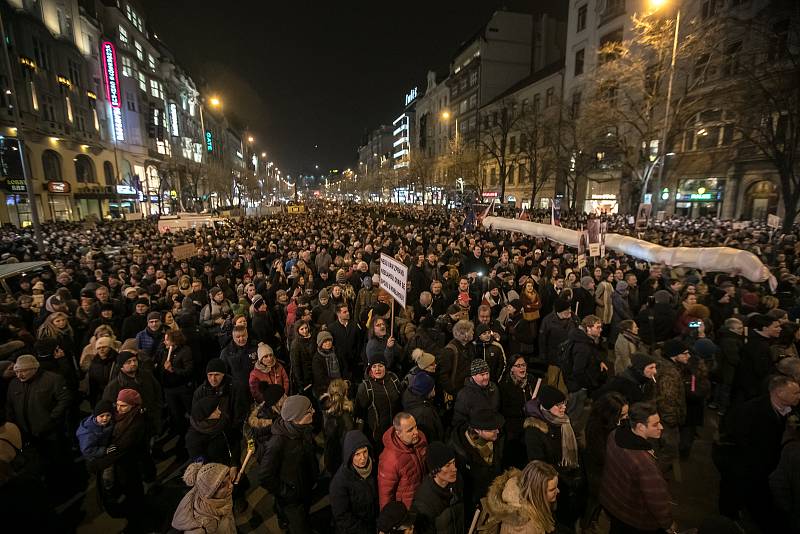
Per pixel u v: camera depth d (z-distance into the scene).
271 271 10.65
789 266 10.33
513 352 6.76
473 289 8.88
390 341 5.37
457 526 3.02
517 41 59.44
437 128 76.94
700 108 21.05
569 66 38.53
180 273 10.38
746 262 7.78
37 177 32.41
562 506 3.62
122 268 10.75
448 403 5.20
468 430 3.46
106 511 4.16
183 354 5.14
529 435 3.39
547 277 9.33
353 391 5.70
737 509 3.72
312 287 8.95
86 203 39.50
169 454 5.29
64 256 14.20
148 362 4.91
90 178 40.44
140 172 50.91
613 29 32.56
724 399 5.75
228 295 8.74
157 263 11.29
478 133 53.25
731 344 5.33
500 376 4.95
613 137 27.59
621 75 24.42
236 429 4.51
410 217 40.66
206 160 83.00
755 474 3.47
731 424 3.74
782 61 18.31
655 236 14.41
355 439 3.23
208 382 4.18
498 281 8.60
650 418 2.86
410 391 4.04
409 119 97.81
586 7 36.03
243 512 4.30
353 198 156.50
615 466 2.95
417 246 14.59
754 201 24.02
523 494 2.54
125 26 48.59
